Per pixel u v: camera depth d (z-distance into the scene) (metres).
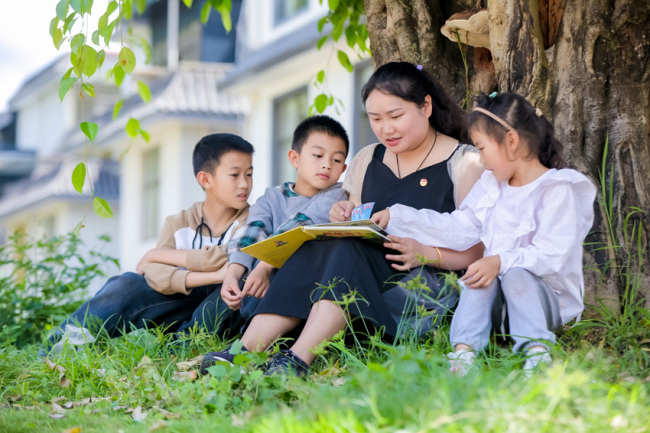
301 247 3.59
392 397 2.42
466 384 2.53
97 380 3.82
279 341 3.71
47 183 22.19
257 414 2.70
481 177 3.68
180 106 15.71
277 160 14.09
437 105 3.96
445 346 3.51
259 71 13.59
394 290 3.63
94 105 26.50
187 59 20.72
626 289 3.94
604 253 4.11
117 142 18.23
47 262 6.77
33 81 28.94
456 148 3.94
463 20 4.59
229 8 6.12
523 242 3.48
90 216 21.88
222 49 20.84
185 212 4.83
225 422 2.67
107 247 21.91
